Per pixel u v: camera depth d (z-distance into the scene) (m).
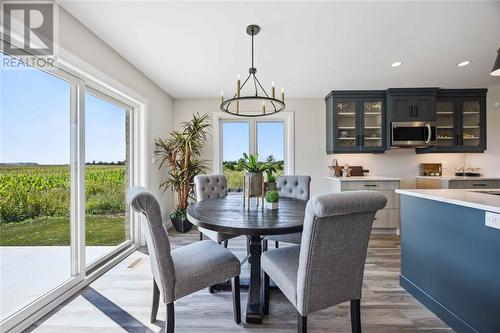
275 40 2.29
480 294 1.39
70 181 2.08
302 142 4.23
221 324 1.61
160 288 1.37
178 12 1.87
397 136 3.66
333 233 1.17
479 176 3.77
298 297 1.22
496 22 2.01
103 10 1.85
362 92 3.78
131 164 3.13
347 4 1.79
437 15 1.92
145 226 1.42
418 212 1.89
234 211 1.84
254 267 1.69
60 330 1.55
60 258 1.99
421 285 1.86
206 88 3.71
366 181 3.56
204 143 4.20
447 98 3.77
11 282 1.65
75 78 2.08
